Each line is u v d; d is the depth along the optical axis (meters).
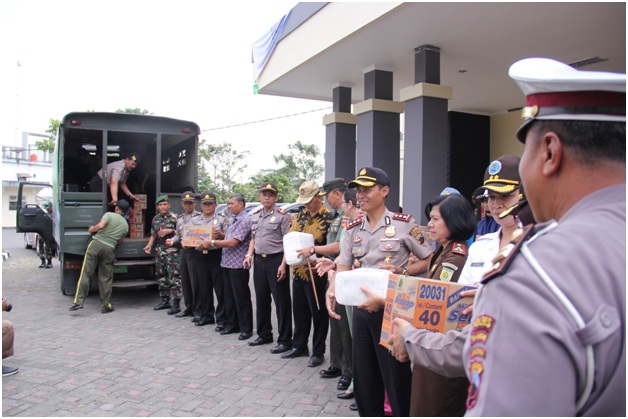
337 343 4.17
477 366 0.90
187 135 7.71
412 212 6.91
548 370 0.81
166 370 4.38
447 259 2.51
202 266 5.97
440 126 6.86
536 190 1.03
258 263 5.08
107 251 6.74
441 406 2.05
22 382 4.07
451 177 10.55
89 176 9.06
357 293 2.61
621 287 0.85
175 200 7.52
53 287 8.76
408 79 8.62
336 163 9.16
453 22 5.86
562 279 0.86
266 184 5.02
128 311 6.89
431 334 1.63
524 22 5.82
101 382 4.07
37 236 11.77
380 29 6.15
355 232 3.14
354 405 3.53
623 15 5.55
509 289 0.90
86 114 7.11
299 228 4.73
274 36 8.80
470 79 8.31
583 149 0.94
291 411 3.50
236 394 3.82
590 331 0.82
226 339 5.45
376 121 7.71
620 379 0.83
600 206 0.93
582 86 0.93
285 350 4.94
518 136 1.10
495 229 3.49
